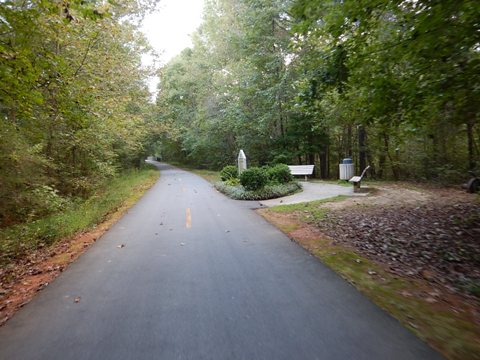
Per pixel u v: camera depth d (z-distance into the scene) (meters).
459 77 6.46
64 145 13.24
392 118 8.34
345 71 7.32
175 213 10.12
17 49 5.33
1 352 2.85
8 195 9.41
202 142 35.19
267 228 7.70
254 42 22.78
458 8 4.67
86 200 13.41
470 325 3.14
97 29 9.77
